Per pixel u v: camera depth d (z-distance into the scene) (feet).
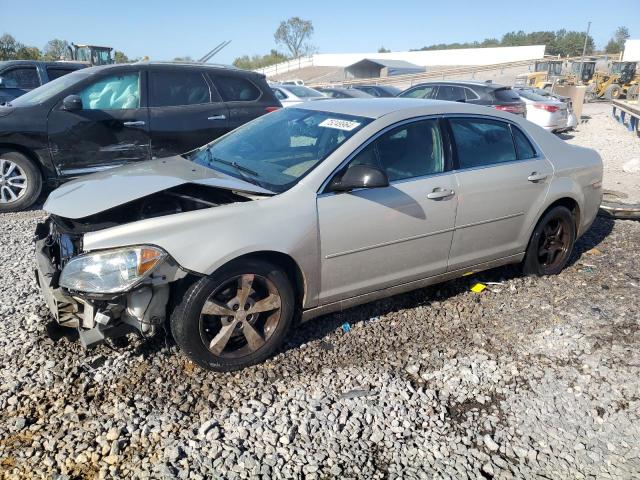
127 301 10.12
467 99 43.62
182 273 10.18
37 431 9.34
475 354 12.21
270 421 9.79
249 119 26.16
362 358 11.91
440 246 13.41
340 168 11.84
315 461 8.91
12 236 19.04
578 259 17.98
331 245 11.62
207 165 13.37
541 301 14.80
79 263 9.98
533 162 15.08
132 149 23.67
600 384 11.19
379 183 11.14
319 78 174.50
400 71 152.25
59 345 11.80
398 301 14.57
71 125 22.39
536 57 181.06
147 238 9.98
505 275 16.37
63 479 8.34
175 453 8.87
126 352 11.61
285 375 11.19
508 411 10.37
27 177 22.34
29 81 38.04
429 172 13.12
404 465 8.95
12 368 11.00
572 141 50.11
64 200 11.22
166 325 10.86
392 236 12.44
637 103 86.33
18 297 14.01
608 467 9.07
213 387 10.69
